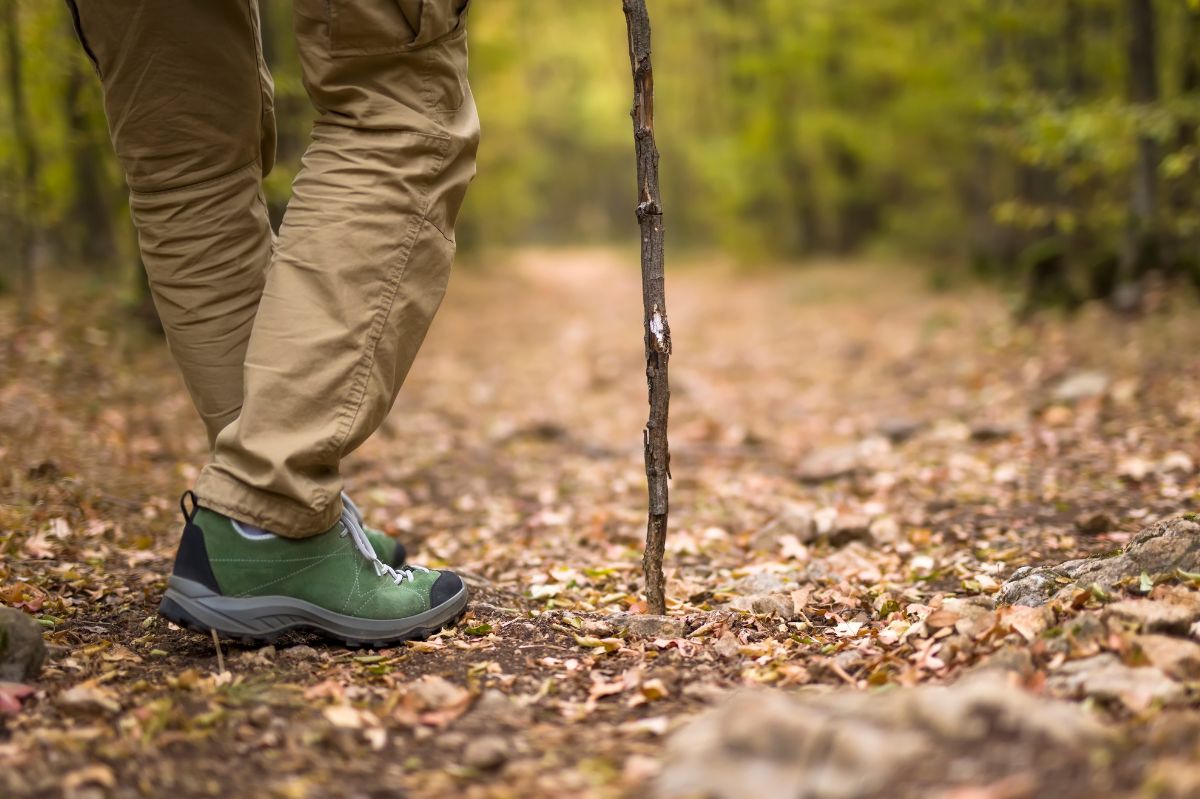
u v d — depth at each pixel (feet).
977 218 46.98
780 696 5.92
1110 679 5.68
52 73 22.84
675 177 98.78
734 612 8.69
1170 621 6.44
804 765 4.87
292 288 6.97
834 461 17.51
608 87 111.55
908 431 19.97
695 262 84.48
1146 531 8.01
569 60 110.83
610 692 6.64
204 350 7.64
